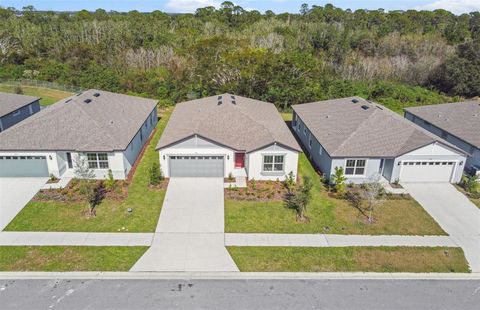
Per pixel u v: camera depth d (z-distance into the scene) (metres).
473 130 29.94
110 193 23.67
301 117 34.22
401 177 25.97
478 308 15.16
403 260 18.03
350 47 69.25
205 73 48.84
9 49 60.19
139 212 21.62
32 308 14.55
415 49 67.31
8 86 50.91
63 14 93.62
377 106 33.81
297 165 26.67
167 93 48.59
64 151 24.88
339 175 24.14
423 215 22.05
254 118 29.81
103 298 15.17
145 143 33.00
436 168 25.81
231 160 25.91
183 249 18.41
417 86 58.19
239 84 46.94
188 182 25.45
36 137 25.44
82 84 50.88
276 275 16.80
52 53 60.28
